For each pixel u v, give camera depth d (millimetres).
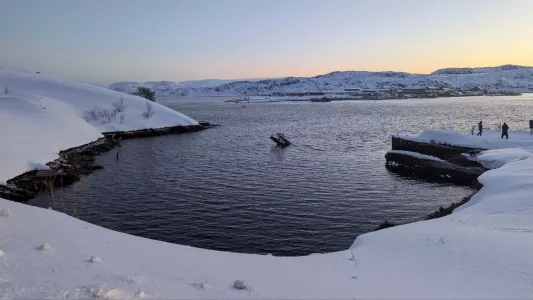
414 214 20672
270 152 43094
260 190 25906
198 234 18016
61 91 79625
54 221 7969
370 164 34906
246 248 16391
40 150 34031
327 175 30516
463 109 111812
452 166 28734
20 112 45312
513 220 10891
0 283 4461
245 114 114625
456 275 6867
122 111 70438
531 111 97312
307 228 18641
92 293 4473
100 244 7129
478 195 16750
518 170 18625
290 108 147875
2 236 6434
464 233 9523
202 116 106812
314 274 7176
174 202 23328
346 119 88500
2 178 26125
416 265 7609
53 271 5160
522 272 6699
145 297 4734
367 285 6516
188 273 6289
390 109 123625
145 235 17953
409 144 35125
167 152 45125
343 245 16594
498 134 34375
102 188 27297
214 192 25547
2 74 87250
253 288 5820
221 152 44000
